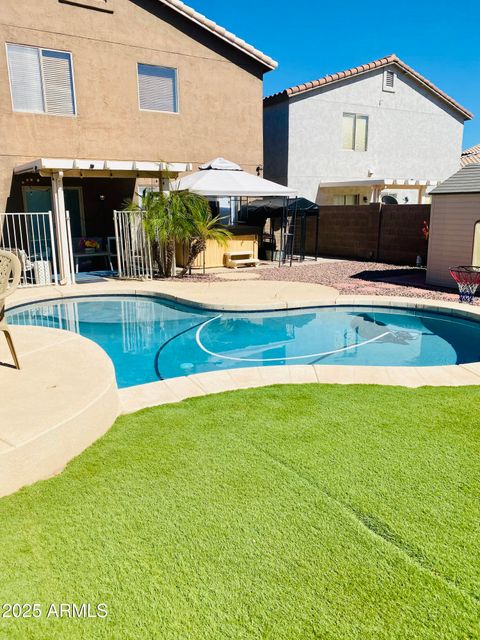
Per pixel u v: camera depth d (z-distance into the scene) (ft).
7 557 8.66
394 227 55.98
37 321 32.22
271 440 13.05
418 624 7.34
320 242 66.44
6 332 15.87
